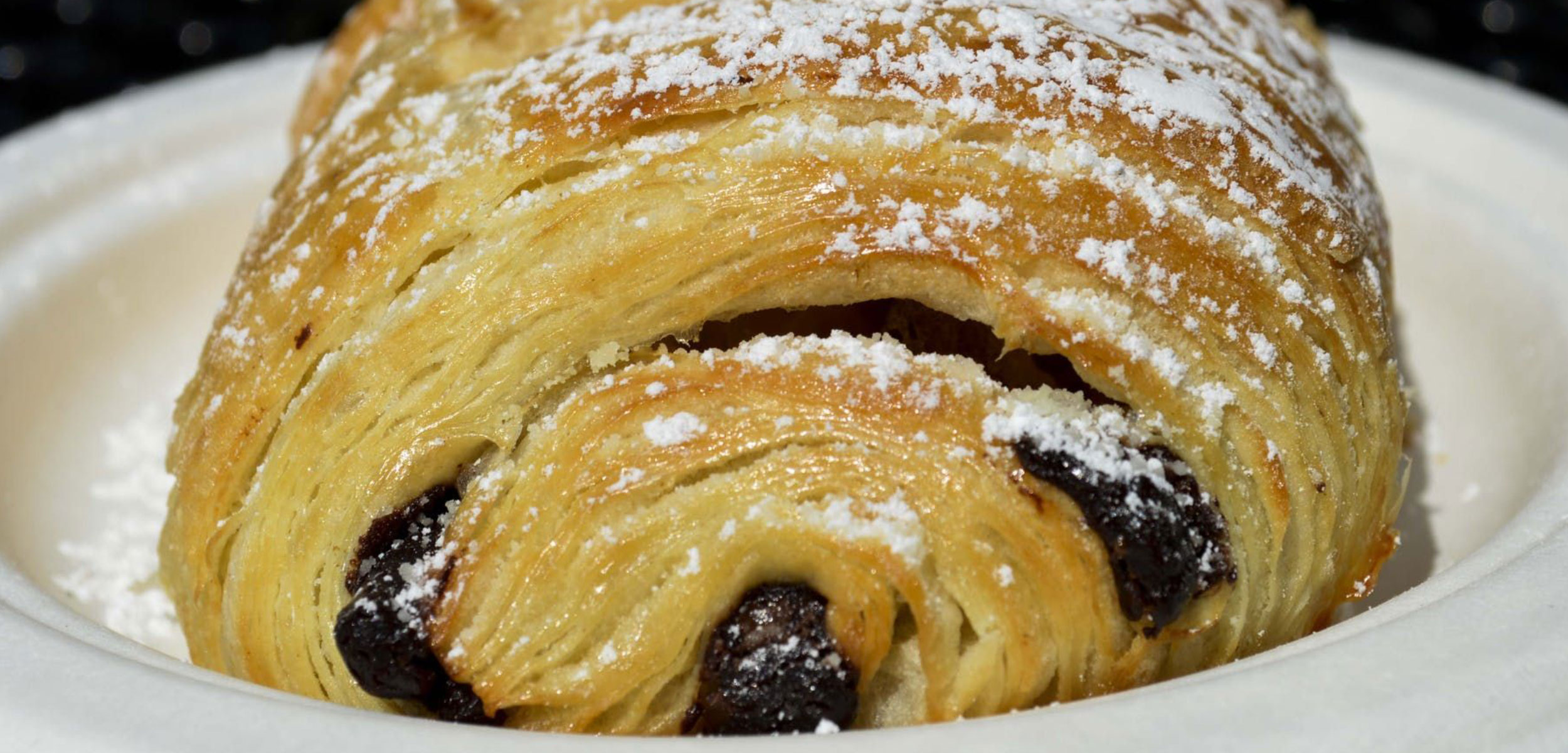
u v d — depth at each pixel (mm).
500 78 165
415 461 154
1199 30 172
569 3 175
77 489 208
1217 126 156
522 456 154
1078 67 156
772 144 153
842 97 153
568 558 149
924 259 150
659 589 149
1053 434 148
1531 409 199
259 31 354
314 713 138
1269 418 154
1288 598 157
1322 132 171
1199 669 154
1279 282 156
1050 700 151
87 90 340
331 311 158
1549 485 174
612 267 152
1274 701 135
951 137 153
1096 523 148
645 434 150
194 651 168
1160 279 151
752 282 151
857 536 147
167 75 348
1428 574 186
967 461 148
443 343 155
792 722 148
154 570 192
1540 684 137
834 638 148
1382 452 165
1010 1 164
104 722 137
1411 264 229
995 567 148
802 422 149
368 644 149
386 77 174
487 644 150
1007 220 151
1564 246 218
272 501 158
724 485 149
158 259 235
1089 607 148
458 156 159
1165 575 148
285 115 257
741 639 149
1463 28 345
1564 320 204
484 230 156
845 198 151
